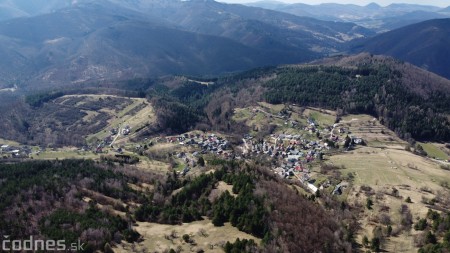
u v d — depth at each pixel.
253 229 163.75
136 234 163.00
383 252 176.50
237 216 172.00
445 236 169.50
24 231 154.38
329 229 181.00
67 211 173.38
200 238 161.75
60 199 184.88
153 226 173.88
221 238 160.38
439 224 184.62
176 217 180.88
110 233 156.25
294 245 159.25
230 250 150.00
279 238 158.38
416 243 181.25
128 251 150.75
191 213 181.50
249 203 177.88
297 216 179.50
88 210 175.38
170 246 155.62
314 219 184.00
